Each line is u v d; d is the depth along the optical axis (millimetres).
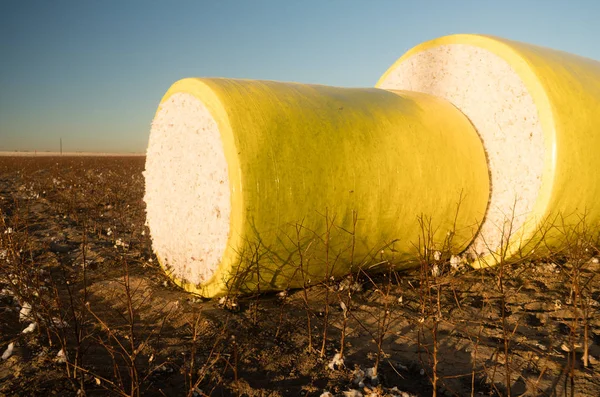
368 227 3932
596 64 5367
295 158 3494
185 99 4035
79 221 8461
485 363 3010
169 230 4531
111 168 28750
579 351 3186
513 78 4637
